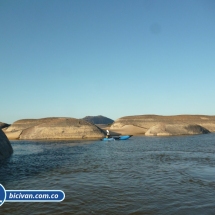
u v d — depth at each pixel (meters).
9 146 36.94
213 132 101.62
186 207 11.84
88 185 16.30
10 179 18.44
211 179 17.23
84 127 77.75
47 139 72.56
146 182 16.84
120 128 103.25
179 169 21.25
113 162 26.22
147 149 39.28
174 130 84.62
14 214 11.48
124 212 11.37
